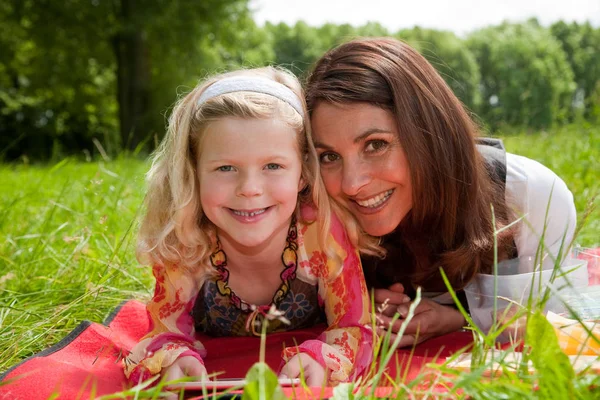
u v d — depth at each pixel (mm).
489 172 2234
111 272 2475
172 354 1773
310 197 2049
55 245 3057
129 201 3734
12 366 1773
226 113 1832
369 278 2322
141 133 17641
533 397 1166
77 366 1846
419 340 2172
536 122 7340
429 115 1995
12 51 19406
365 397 1300
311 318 2258
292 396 1333
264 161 1826
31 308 2252
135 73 17969
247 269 2102
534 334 1287
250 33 20453
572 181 4156
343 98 1926
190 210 1974
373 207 2031
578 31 34969
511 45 34000
